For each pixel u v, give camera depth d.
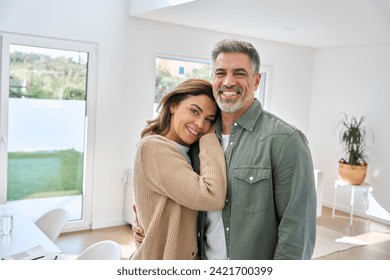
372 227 5.27
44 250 2.25
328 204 6.29
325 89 6.32
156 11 4.27
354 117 5.91
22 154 4.26
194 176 1.52
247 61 1.54
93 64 4.51
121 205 4.88
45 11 4.15
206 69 5.47
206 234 1.68
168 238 1.57
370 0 3.42
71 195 4.63
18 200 4.30
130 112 4.81
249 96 1.57
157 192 1.58
